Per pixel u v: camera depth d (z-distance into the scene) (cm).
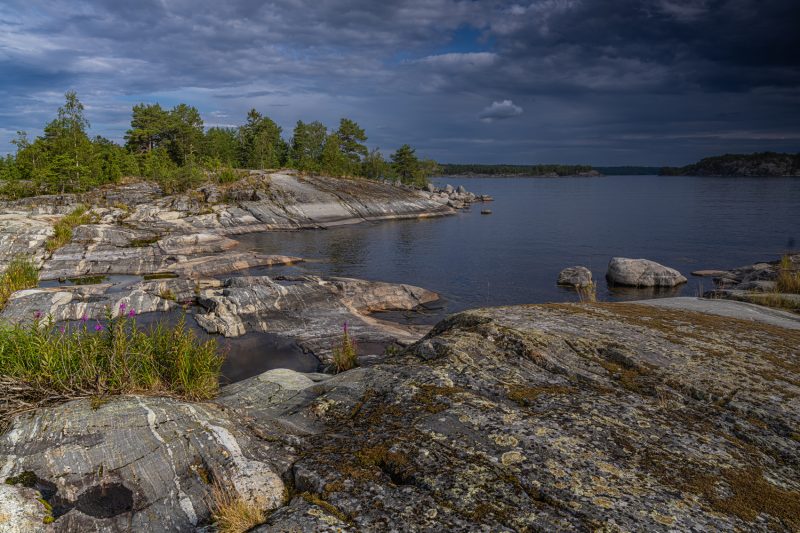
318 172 9600
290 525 414
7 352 686
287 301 2144
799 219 7069
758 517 416
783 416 581
